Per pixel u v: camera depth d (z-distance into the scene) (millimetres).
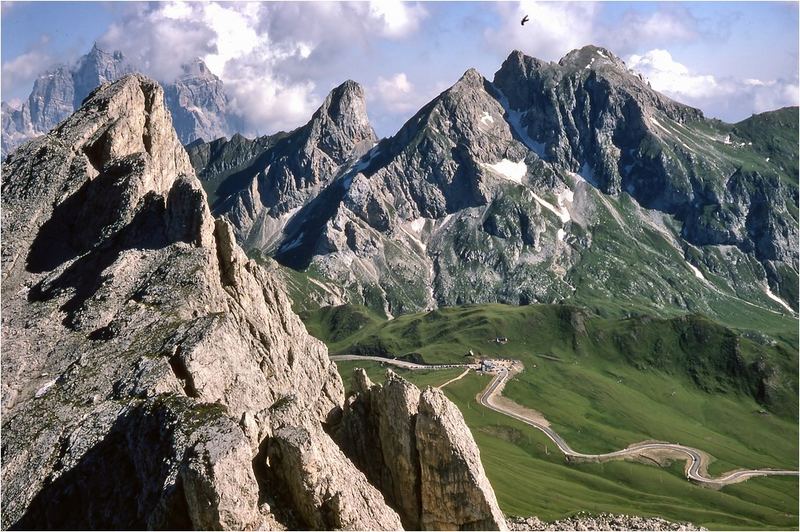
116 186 132875
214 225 117688
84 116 152125
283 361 105500
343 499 66188
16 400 92938
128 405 81562
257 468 67500
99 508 73688
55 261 127312
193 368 85125
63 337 103688
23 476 79500
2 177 142250
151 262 113688
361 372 99250
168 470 65375
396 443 86250
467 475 81188
